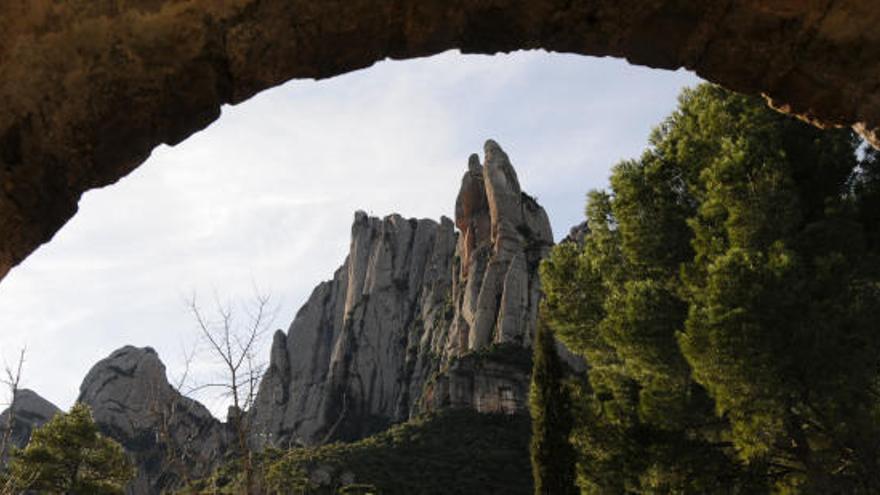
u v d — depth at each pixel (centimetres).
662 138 1602
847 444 1208
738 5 455
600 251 1625
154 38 371
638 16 462
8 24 339
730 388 1131
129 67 371
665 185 1502
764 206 1258
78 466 2320
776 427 1190
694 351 1155
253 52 399
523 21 455
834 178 1413
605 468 1427
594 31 469
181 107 395
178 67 382
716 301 1145
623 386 1489
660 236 1465
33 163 362
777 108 505
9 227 366
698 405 1330
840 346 1114
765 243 1262
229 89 407
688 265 1300
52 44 351
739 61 481
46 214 379
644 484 1373
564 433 1692
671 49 483
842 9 449
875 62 462
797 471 1263
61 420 2386
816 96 486
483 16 449
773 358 1100
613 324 1392
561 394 1733
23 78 348
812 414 1221
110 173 392
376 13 421
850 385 1127
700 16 464
